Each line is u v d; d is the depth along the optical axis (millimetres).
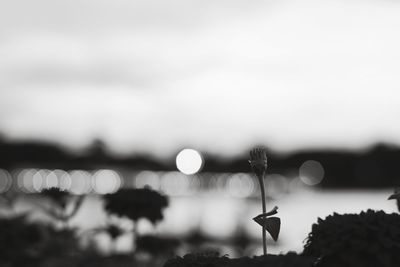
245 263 3285
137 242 7238
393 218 3537
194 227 19156
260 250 14570
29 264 6672
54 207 7168
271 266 3172
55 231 7008
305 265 3172
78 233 7328
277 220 3723
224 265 3633
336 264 3457
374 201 57219
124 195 6898
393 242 3381
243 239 16875
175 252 7293
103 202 7051
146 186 7156
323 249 3438
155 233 7312
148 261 7297
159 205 6988
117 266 7199
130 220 7102
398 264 3377
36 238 6816
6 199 7246
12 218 6766
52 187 7109
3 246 6531
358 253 3408
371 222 3484
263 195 3844
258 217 3727
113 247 7453
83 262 7145
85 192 7305
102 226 7434
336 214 3635
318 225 3609
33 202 7141
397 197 4422
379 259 3352
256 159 3852
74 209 7207
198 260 3693
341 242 3420
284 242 17594
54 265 6953
